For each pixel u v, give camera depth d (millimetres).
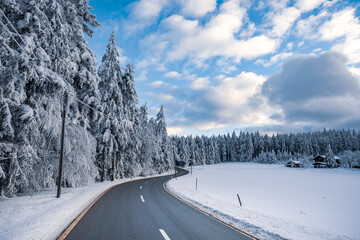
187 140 123625
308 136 168250
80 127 19797
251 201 23328
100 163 28641
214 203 13141
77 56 19750
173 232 6914
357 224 15438
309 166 113312
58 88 14398
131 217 8820
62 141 13961
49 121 15289
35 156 13766
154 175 51594
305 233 7234
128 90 36531
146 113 50156
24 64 12164
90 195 14828
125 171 37656
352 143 148000
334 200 25781
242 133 169625
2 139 12164
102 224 7641
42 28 14672
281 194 29703
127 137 31672
